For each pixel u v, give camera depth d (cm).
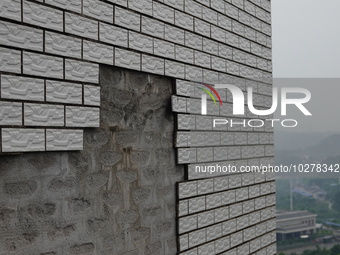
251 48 436
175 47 329
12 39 213
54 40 234
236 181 409
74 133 245
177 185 334
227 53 396
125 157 289
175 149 336
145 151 306
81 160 256
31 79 221
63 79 239
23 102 218
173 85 331
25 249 222
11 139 212
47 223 234
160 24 313
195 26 352
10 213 215
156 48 310
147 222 306
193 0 350
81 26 250
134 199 295
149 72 304
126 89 290
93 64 258
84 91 251
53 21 233
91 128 263
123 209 286
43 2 228
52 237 236
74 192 251
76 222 251
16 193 218
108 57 269
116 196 280
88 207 260
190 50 346
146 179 306
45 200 233
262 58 455
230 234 396
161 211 320
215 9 379
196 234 351
